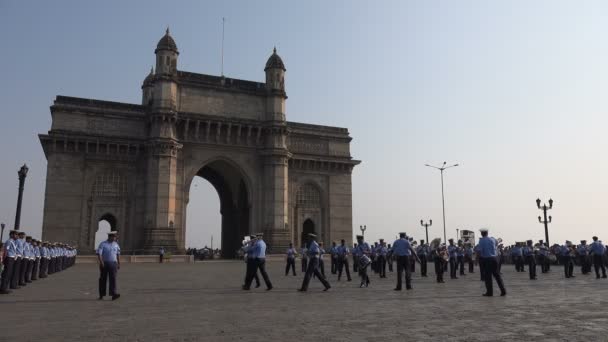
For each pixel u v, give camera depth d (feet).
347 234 265.75
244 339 34.19
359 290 77.00
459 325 39.58
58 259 136.26
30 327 40.11
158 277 111.34
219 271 139.03
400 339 33.78
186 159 226.17
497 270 65.05
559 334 35.17
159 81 220.23
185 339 34.35
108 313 48.85
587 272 127.85
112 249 64.13
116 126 220.43
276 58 251.19
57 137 206.08
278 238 230.68
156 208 209.56
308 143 264.11
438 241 102.73
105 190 214.69
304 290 74.49
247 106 243.60
